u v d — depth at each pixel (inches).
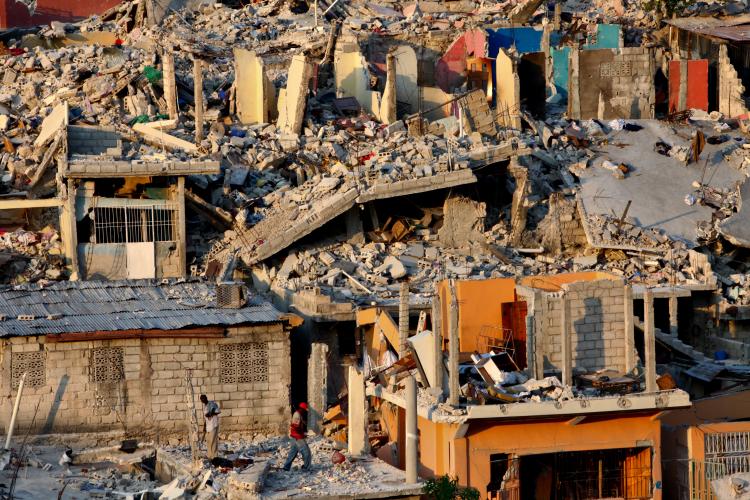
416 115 5674.2
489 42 6338.6
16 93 5880.9
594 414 3494.1
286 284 4746.6
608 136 5821.9
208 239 5022.1
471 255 5039.4
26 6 7180.1
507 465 3496.6
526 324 3614.7
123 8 6909.5
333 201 4943.4
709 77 6245.1
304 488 3341.5
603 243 5059.1
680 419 3870.6
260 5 7037.4
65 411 3740.2
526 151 5251.0
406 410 3422.7
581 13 6879.9
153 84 5836.6
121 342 3779.5
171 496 3272.6
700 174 5541.3
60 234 4918.8
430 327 4205.2
